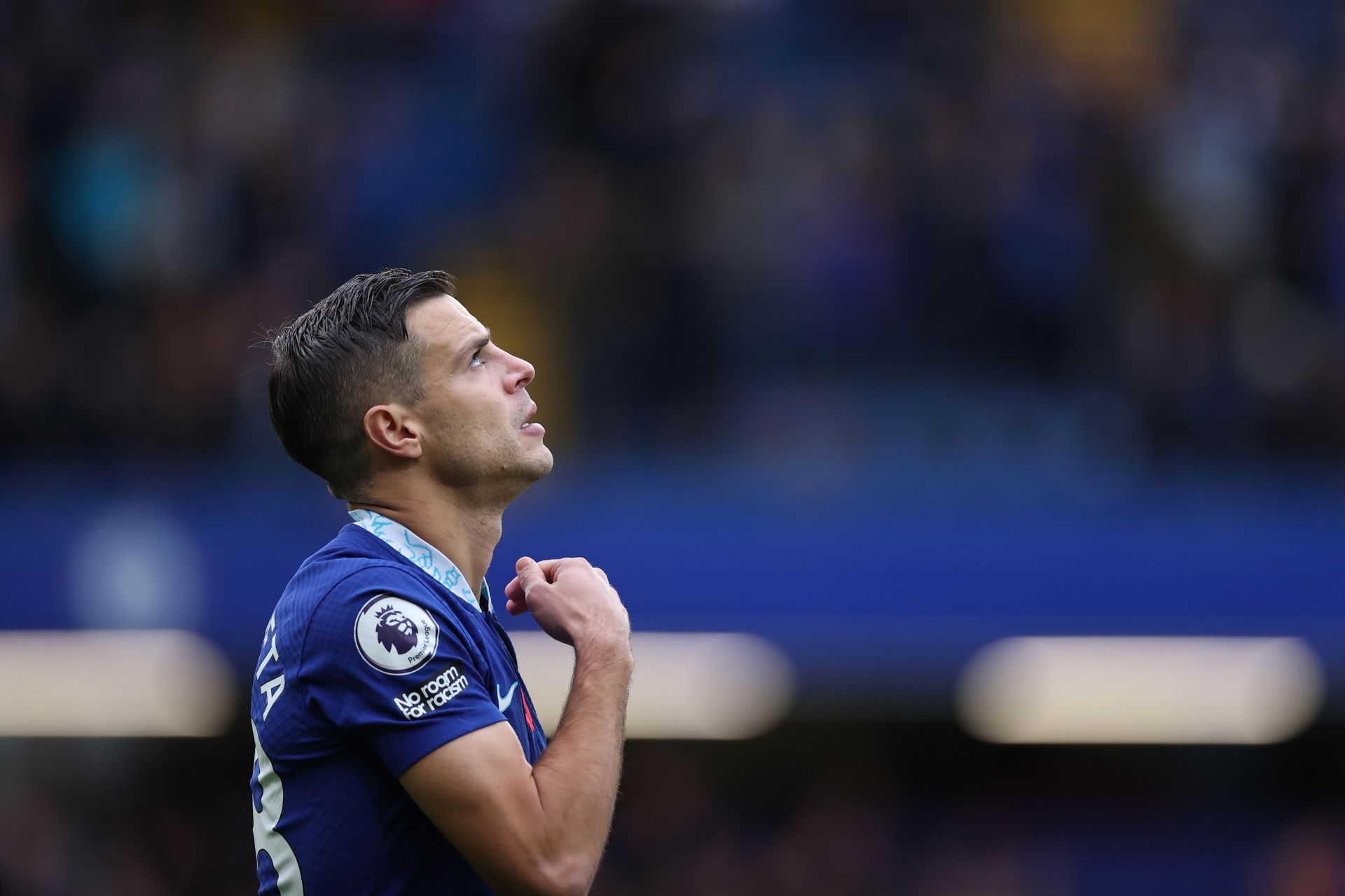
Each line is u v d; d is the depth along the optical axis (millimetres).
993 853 31422
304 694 7656
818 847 31156
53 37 33406
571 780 7516
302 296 31125
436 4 36375
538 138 33125
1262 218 31234
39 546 26844
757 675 26531
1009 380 29500
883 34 34438
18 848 28734
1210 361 28844
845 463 28297
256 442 28156
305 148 33062
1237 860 30953
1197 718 28156
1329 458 27859
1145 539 26188
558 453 29109
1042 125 31672
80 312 30859
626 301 30266
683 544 26906
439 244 32312
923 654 26078
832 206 30688
